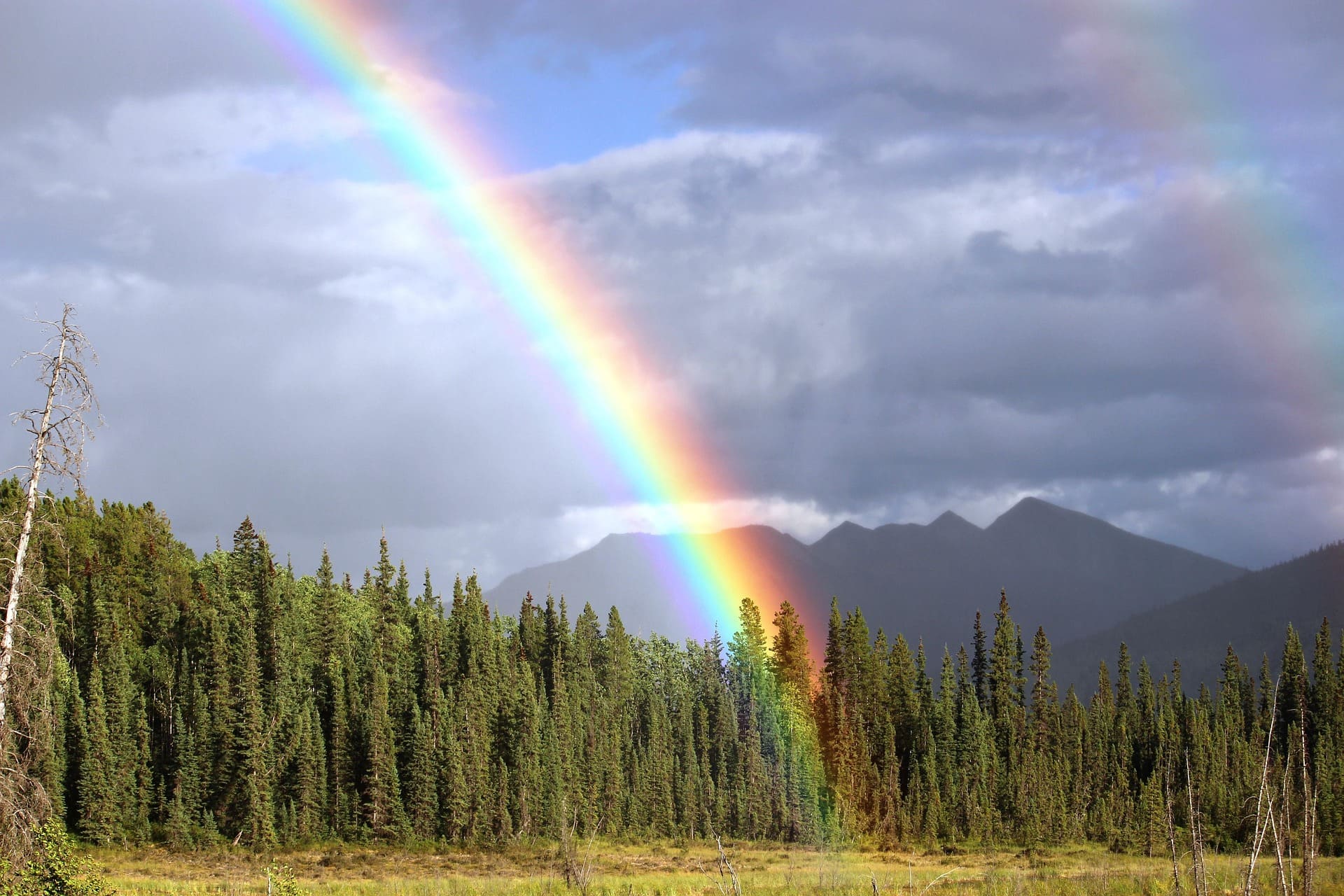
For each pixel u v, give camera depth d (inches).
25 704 1270.9
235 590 5059.1
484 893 2529.5
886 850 4611.2
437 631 5329.7
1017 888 2188.7
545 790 4554.6
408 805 4409.5
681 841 4589.1
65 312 1298.0
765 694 5462.6
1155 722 6264.8
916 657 6250.0
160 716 4665.4
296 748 4340.6
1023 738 6028.5
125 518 5531.5
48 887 1272.1
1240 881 2027.6
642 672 6446.9
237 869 3513.8
